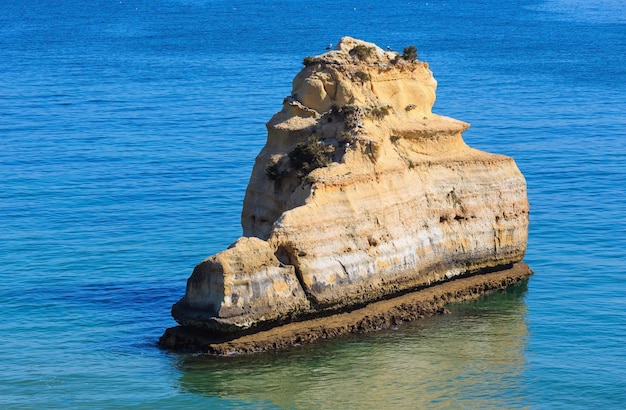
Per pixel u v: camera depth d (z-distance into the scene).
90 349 63.97
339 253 63.88
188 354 61.47
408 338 64.56
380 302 66.81
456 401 58.38
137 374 60.34
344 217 64.50
